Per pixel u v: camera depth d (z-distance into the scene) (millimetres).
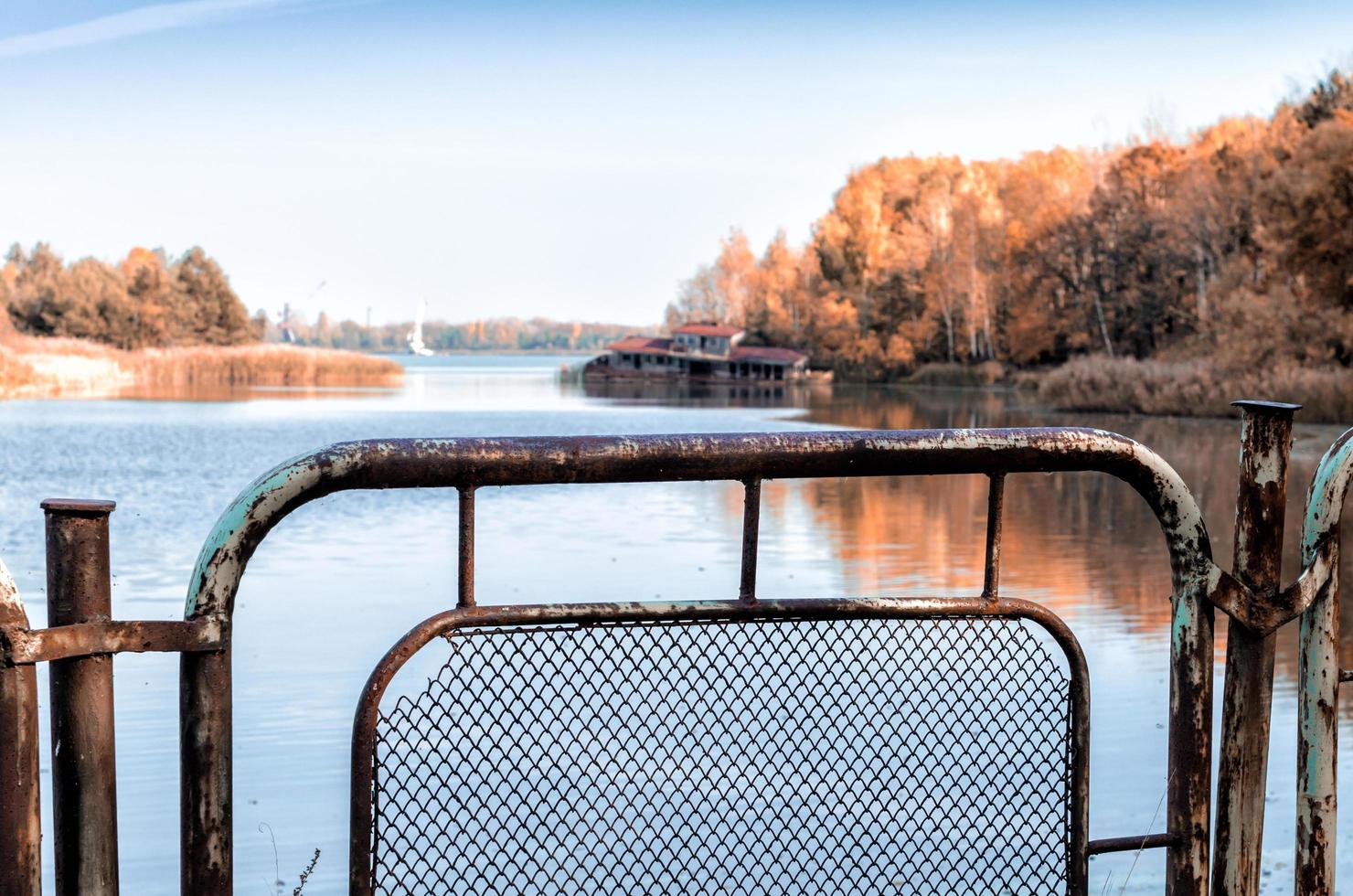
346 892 5309
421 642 2102
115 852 1886
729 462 2215
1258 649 2508
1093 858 5578
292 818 6148
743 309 153250
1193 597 2459
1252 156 62594
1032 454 2354
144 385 98688
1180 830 2502
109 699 1882
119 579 14195
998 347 97938
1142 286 71875
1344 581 12016
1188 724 2482
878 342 112562
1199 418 48812
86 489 25859
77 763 1855
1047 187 91500
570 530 18125
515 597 12844
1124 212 74875
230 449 37125
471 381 126375
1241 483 2521
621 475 2166
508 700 4668
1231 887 2545
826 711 2404
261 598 12672
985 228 97500
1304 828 2584
